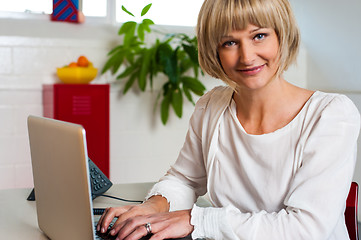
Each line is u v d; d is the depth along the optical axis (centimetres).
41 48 329
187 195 148
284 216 111
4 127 323
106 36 352
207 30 117
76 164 94
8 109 323
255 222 111
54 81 335
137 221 116
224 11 111
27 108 329
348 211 143
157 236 111
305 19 404
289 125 121
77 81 317
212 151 136
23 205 154
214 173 137
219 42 116
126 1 369
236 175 133
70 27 344
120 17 369
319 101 120
